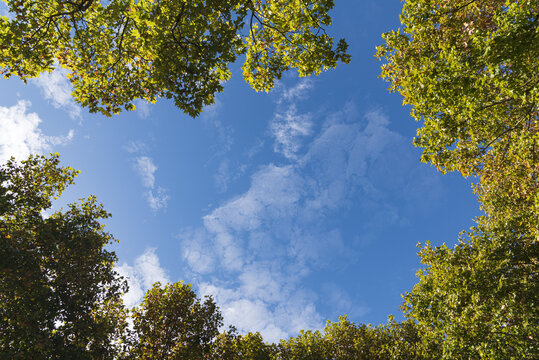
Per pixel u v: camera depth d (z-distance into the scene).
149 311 17.53
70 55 9.99
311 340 20.12
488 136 11.15
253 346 20.25
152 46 8.63
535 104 9.07
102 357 14.65
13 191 13.94
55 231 14.41
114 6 8.46
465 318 12.39
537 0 7.50
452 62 8.99
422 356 16.44
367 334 21.23
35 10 8.82
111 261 16.22
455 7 9.95
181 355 16.62
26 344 12.45
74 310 14.28
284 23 10.08
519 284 12.76
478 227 15.23
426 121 10.99
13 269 12.23
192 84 9.10
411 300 15.78
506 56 8.07
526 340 11.01
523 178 12.28
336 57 10.04
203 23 8.74
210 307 18.58
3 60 9.08
